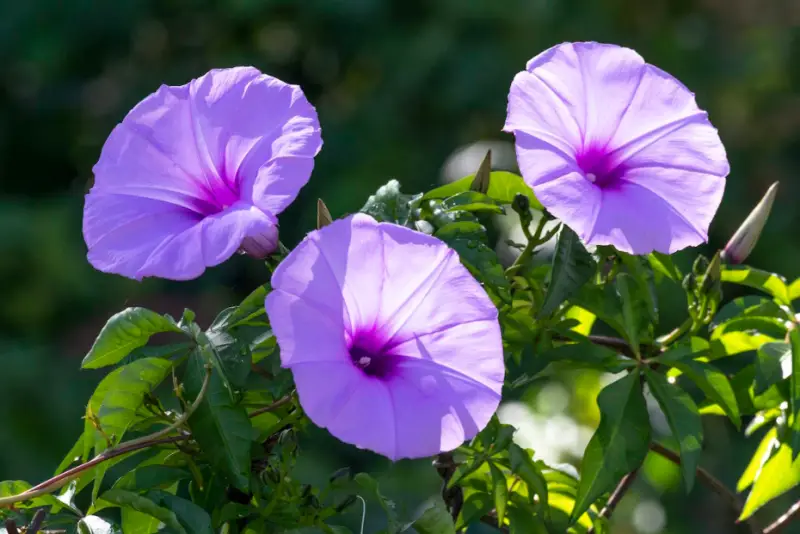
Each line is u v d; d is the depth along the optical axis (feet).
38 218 8.96
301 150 3.38
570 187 3.43
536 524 3.53
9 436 7.81
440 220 3.48
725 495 3.73
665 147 3.52
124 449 3.38
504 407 5.37
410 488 5.97
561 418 5.10
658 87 3.54
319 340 3.32
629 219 3.44
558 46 3.53
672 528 7.45
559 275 3.46
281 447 3.47
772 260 8.94
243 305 3.43
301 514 3.44
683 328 3.59
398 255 3.38
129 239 3.44
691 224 3.46
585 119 3.53
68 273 8.80
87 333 8.75
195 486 3.47
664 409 3.50
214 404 3.38
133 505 3.37
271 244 3.42
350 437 3.29
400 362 3.38
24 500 3.39
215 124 3.46
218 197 3.49
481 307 3.38
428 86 8.93
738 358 7.70
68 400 8.13
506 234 5.52
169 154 3.48
